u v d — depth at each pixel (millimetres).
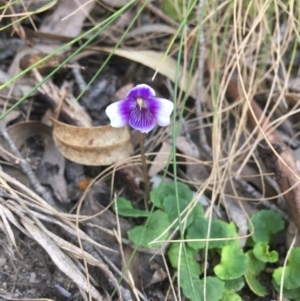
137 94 132
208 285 141
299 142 175
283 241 158
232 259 146
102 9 187
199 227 150
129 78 184
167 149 170
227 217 161
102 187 162
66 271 136
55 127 159
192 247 148
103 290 141
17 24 178
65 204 158
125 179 163
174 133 135
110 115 134
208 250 153
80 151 157
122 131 157
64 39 180
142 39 190
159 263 150
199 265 150
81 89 178
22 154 167
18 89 172
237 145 173
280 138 162
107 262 145
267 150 156
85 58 185
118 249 150
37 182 157
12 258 145
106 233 152
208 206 163
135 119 135
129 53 181
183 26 148
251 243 155
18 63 175
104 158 158
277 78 172
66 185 161
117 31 188
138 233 146
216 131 164
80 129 155
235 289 144
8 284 143
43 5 181
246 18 176
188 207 151
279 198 163
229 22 184
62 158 165
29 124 166
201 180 168
